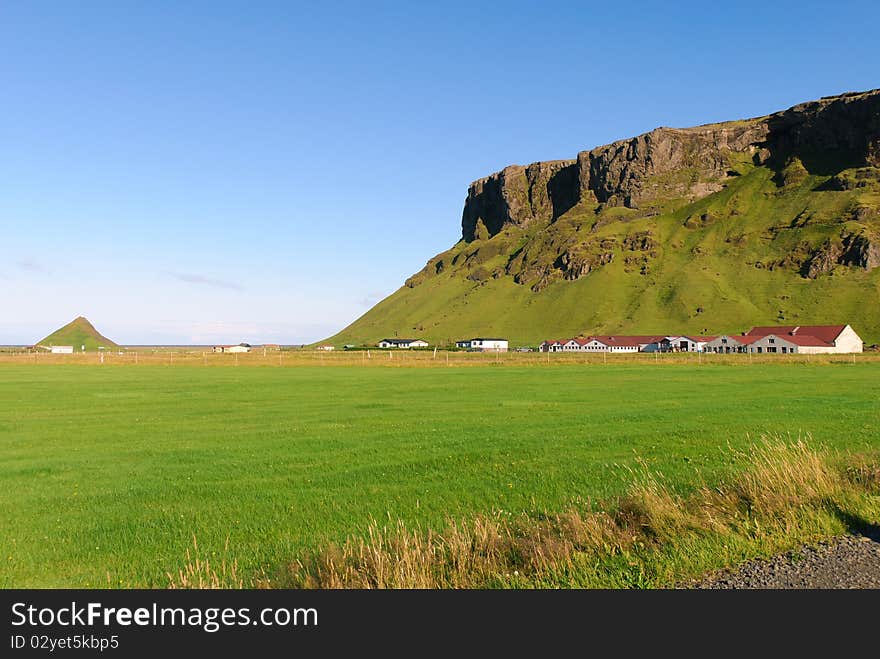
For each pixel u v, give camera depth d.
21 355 128.75
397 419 29.08
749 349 169.25
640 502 11.51
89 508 14.16
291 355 124.50
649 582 8.24
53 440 23.67
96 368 83.75
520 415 30.12
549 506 13.64
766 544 9.16
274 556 10.80
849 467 14.03
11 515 13.61
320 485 16.16
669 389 44.59
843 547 9.05
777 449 15.13
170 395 42.06
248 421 28.70
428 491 15.32
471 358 113.00
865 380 52.22
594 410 31.88
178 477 17.30
